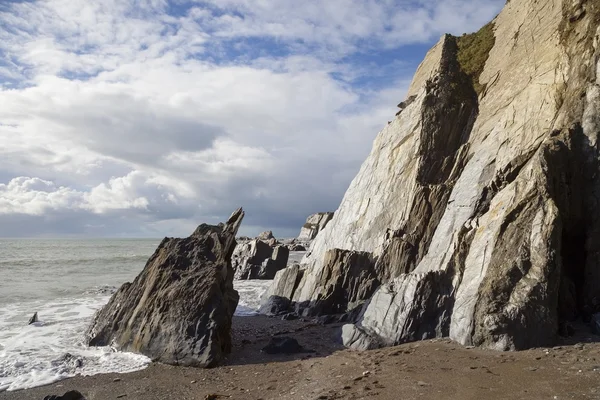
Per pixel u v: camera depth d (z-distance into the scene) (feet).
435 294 48.55
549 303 39.37
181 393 36.81
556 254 41.19
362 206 83.15
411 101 86.94
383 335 48.26
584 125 48.93
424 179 71.46
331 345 50.11
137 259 201.05
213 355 44.86
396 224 70.59
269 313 73.05
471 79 81.66
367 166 92.07
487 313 40.81
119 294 58.39
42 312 75.05
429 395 28.91
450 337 44.62
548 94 57.31
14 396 37.55
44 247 339.16
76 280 120.16
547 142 48.93
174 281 54.39
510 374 31.55
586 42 54.39
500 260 44.06
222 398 34.37
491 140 63.77
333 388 32.94
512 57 73.97
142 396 36.45
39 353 50.55
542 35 67.97
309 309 67.72
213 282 51.47
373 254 68.39
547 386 28.04
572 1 59.00
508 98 67.97
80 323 66.28
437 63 87.66
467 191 60.13
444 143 73.72
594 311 43.70
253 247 137.08
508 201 48.49
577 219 46.65
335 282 67.26
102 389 38.60
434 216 65.26
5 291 98.99
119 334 53.42
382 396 29.76
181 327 48.08
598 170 46.39
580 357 33.53
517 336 38.58
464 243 50.85
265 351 49.24
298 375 38.99
